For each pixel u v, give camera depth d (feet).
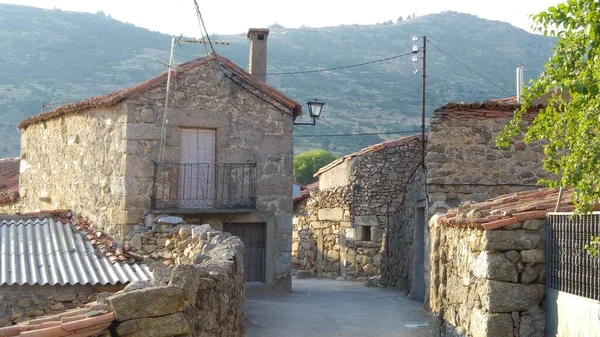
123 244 43.16
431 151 47.67
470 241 28.60
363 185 79.82
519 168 47.50
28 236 41.75
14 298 35.27
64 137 62.03
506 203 30.60
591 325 21.47
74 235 42.93
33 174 69.67
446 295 34.01
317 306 52.44
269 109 58.23
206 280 23.09
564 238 23.89
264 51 69.00
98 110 56.80
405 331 40.32
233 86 57.16
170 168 54.80
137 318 18.12
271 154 58.13
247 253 58.13
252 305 48.60
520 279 25.59
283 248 58.34
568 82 19.16
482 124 47.78
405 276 63.41
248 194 57.36
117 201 54.13
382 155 79.25
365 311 50.26
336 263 84.64
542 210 25.89
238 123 57.21
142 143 54.24
